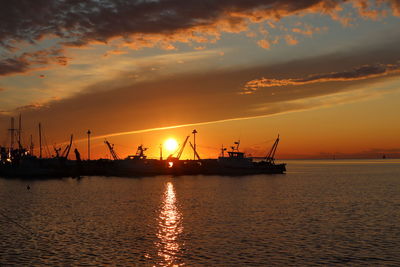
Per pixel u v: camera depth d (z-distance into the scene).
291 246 48.69
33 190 139.38
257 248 47.72
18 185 166.00
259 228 60.72
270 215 74.62
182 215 74.94
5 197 113.31
